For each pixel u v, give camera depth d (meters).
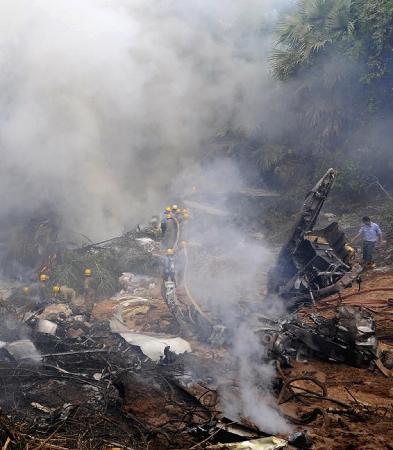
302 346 6.48
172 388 5.46
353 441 4.59
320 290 7.75
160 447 4.47
